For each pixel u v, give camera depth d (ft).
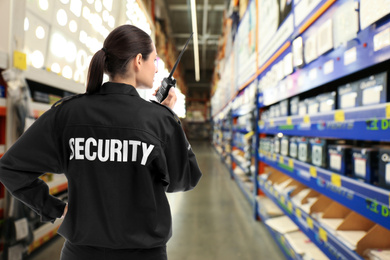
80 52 7.45
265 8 9.14
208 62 54.85
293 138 6.97
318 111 5.50
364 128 3.60
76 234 2.57
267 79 9.04
